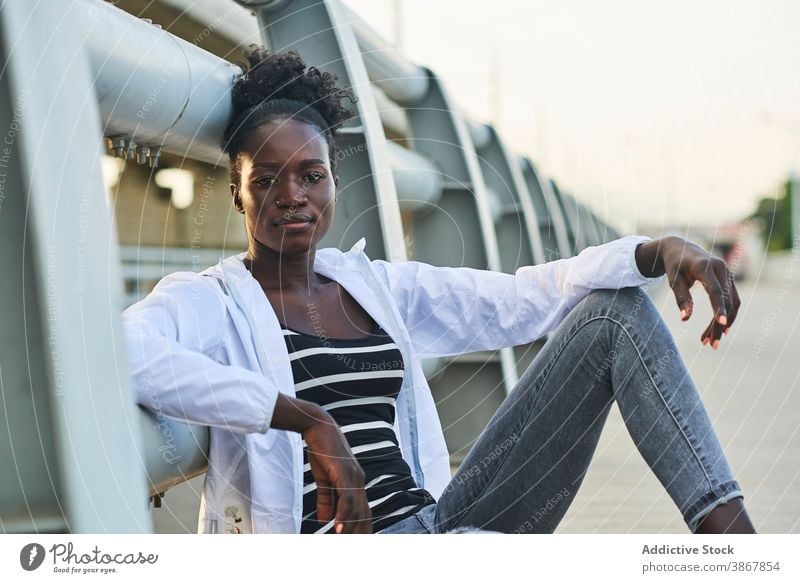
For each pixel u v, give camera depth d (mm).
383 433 2002
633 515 3486
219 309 1932
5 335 1337
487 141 5934
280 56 2248
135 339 1705
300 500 1879
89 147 1416
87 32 1786
